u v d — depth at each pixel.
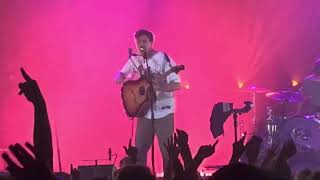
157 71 8.55
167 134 8.48
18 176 2.72
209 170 10.08
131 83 8.51
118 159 12.79
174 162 3.42
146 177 3.23
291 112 10.68
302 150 9.74
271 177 2.83
